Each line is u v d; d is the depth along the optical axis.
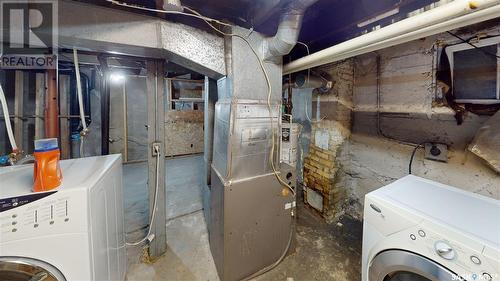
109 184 1.15
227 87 1.44
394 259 0.93
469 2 0.69
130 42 1.10
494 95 1.23
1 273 0.75
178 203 2.70
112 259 1.20
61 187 0.85
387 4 1.12
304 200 2.59
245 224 1.44
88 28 1.01
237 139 1.35
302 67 1.59
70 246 0.83
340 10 1.43
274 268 1.61
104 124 2.12
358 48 1.15
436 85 1.49
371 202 1.07
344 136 2.19
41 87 1.96
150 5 1.18
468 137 1.37
